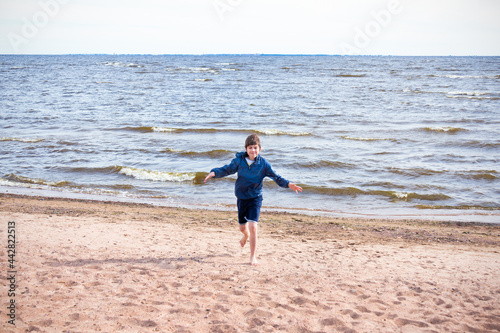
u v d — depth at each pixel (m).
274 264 5.18
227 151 16.11
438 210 10.08
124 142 18.27
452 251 6.55
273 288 4.27
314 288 4.32
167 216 8.71
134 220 8.05
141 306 3.67
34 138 18.83
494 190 11.59
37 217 7.65
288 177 12.88
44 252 5.20
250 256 5.25
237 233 7.33
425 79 66.88
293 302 3.92
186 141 18.75
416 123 24.83
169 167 14.00
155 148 16.94
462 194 11.30
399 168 13.77
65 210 8.77
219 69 105.25
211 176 4.73
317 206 10.36
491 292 4.36
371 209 10.14
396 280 4.69
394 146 17.77
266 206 10.28
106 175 13.02
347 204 10.55
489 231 8.27
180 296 3.94
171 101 36.50
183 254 5.48
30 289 3.95
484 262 5.69
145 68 109.81
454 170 13.52
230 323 3.39
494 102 35.25
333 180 12.55
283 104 34.47
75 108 31.34
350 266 5.23
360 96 40.81
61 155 15.50
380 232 7.97
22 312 3.42
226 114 28.86
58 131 21.22
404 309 3.84
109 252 5.38
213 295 4.00
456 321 3.59
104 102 35.44
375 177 12.91
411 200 10.90
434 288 4.44
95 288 4.07
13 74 78.06
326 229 8.10
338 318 3.55
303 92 45.06
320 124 24.52
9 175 12.66
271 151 16.53
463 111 30.08
